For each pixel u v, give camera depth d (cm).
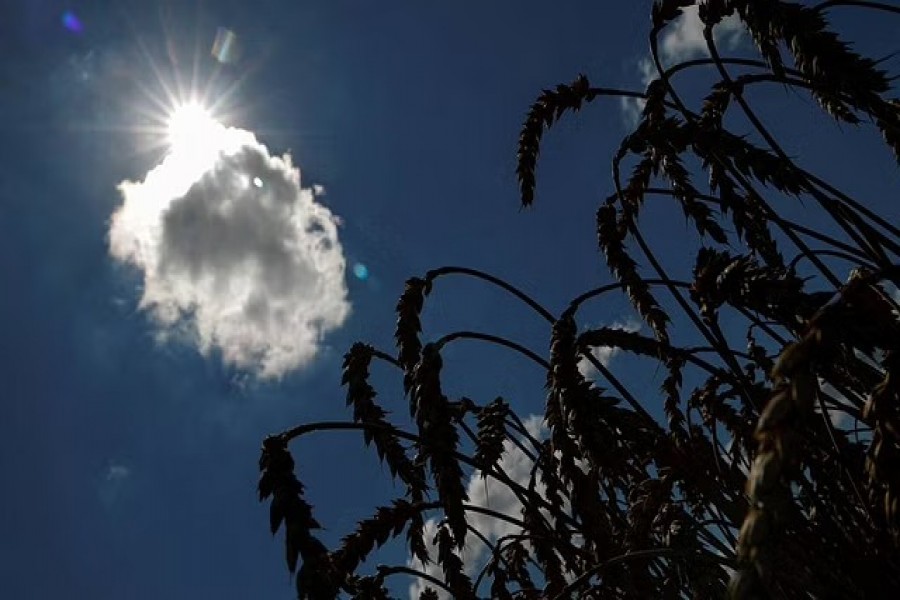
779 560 171
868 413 122
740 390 230
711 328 222
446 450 243
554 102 322
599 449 200
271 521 204
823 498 196
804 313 153
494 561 288
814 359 110
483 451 298
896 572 174
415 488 295
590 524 221
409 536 300
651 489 240
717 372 228
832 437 182
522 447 302
